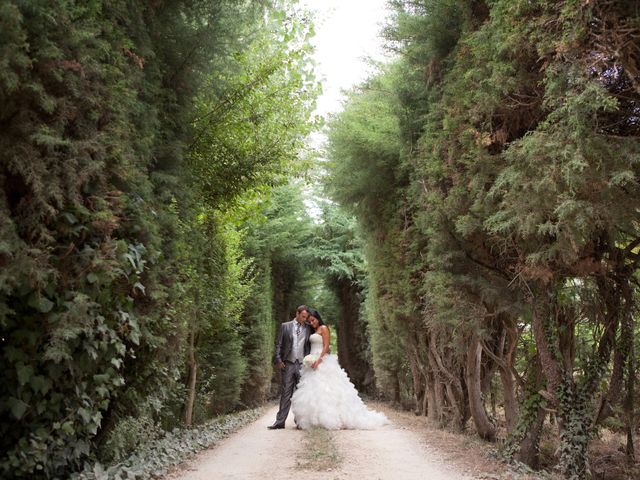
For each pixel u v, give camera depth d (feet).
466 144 18.57
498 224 16.43
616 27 12.21
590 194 13.57
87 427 14.08
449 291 22.57
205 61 20.33
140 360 17.30
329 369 32.83
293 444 24.26
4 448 12.64
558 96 13.57
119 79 14.84
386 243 36.22
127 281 14.97
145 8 17.13
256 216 37.14
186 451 21.25
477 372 28.02
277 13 28.86
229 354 45.37
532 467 20.02
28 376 12.05
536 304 18.95
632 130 14.35
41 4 10.84
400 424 35.22
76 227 12.69
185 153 22.56
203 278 26.84
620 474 22.58
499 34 15.37
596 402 22.56
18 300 12.10
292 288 97.71
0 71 9.72
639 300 21.24
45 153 11.79
